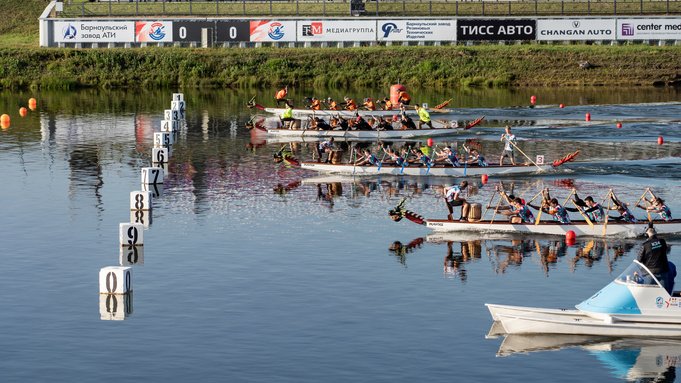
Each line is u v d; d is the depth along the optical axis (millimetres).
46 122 102188
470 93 123500
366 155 74438
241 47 138500
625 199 64375
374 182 71562
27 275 48656
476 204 56812
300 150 85375
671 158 79062
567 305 43562
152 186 70188
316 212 61875
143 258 51594
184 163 79375
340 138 93000
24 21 152625
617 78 129625
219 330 40844
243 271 49062
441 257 51375
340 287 46375
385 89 127312
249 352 38438
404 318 42125
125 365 37250
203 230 57375
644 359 37625
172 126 93062
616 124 97438
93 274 48781
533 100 112188
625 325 38969
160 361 37625
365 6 145250
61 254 52438
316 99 109000
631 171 73812
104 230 57531
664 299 38812
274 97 121000
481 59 133500
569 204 62844
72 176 73875
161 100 119688
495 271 48812
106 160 80750
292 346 39062
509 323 39906
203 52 136000
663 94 119750
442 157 74188
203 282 47281
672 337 39219
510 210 56500
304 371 36625
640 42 138375
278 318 42188
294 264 50219
